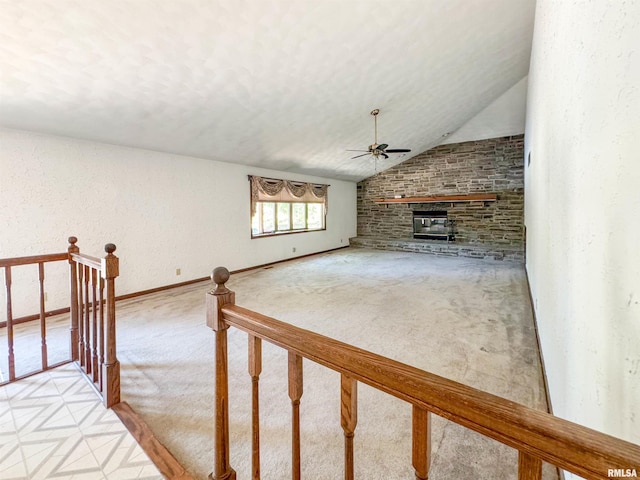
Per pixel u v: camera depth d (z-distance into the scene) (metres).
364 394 1.98
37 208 3.31
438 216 8.15
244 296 4.18
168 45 2.52
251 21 2.51
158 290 4.46
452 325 3.12
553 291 1.84
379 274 5.53
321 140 5.49
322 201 7.98
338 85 3.82
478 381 2.11
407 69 3.87
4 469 1.39
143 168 4.26
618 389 0.75
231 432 1.64
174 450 1.51
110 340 1.80
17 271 3.21
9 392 1.94
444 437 1.62
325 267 6.21
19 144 3.19
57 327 3.09
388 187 8.93
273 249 6.57
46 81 2.58
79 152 3.62
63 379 2.09
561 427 0.46
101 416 1.74
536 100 3.17
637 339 0.65
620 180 0.75
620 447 0.42
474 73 4.46
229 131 4.32
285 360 2.40
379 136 6.00
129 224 4.12
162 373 2.22
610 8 0.81
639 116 0.64
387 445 1.54
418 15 2.95
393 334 2.91
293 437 0.92
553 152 1.86
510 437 0.50
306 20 2.66
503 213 7.31
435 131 6.67
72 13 2.05
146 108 3.30
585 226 1.07
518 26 3.50
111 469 1.39
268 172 6.41
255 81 3.31
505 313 3.46
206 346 2.66
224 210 5.47
